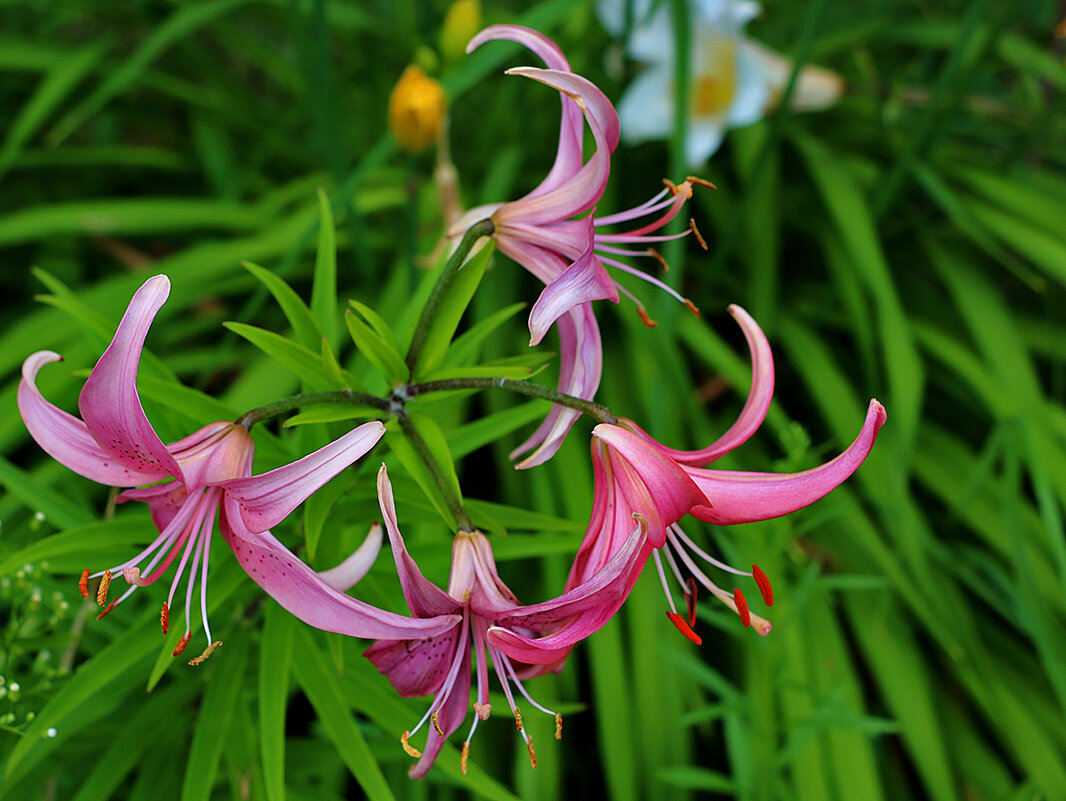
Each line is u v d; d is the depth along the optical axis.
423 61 0.68
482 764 0.63
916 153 0.74
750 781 0.57
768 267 0.76
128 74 0.75
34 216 0.71
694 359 0.81
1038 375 0.85
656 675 0.63
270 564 0.41
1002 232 0.76
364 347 0.45
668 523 0.41
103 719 0.53
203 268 0.70
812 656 0.64
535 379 0.70
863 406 0.79
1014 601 0.67
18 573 0.49
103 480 0.41
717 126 0.75
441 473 0.44
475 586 0.42
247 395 0.65
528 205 0.45
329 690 0.47
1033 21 1.00
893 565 0.66
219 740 0.48
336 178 0.73
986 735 0.71
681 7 0.64
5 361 0.66
